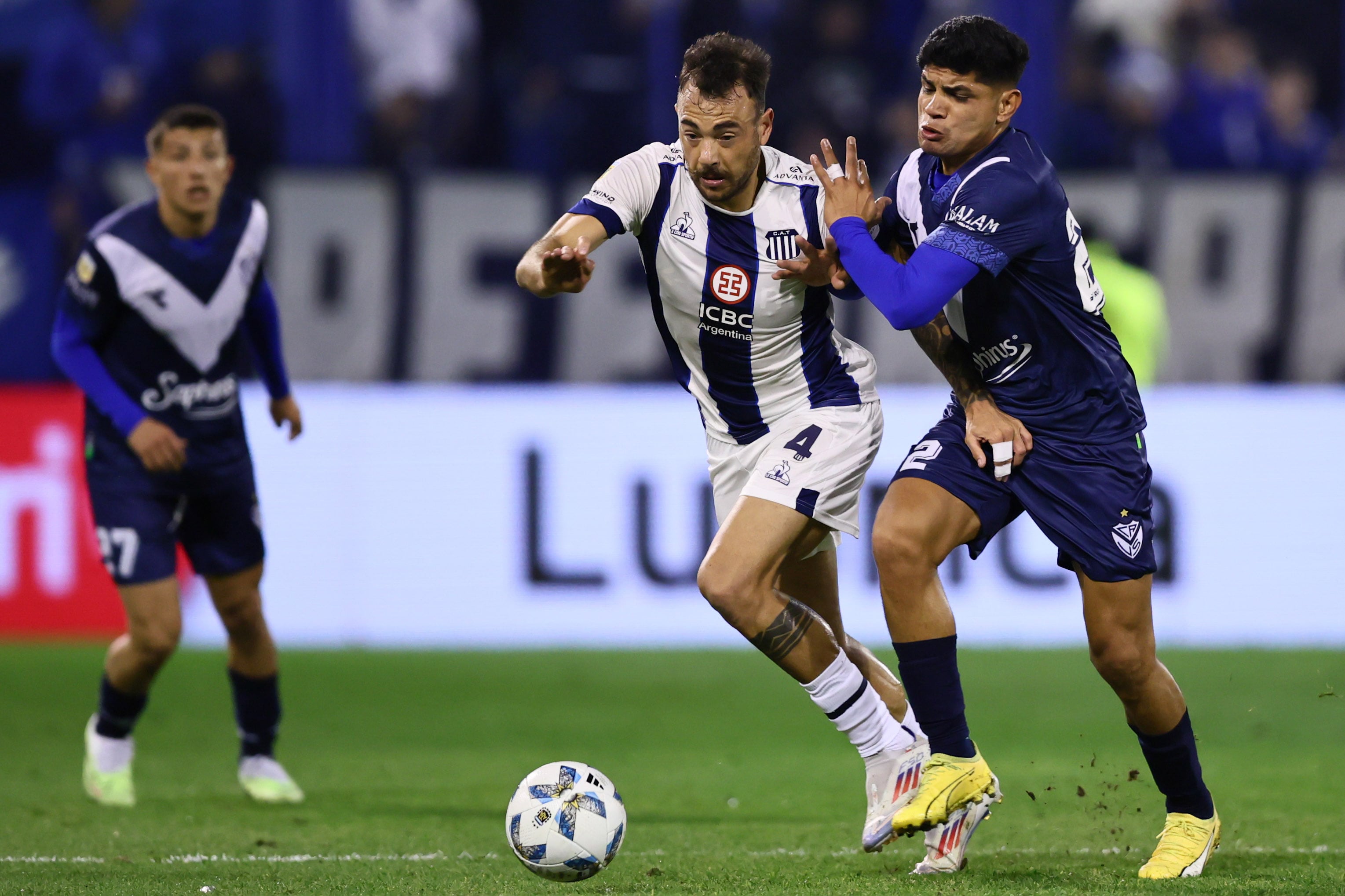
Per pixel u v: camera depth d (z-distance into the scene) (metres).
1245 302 40.06
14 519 37.34
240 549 21.25
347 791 22.42
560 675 34.88
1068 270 15.05
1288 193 39.97
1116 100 46.47
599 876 15.42
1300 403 39.22
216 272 20.78
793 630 15.87
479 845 17.73
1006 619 38.50
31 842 17.94
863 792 22.14
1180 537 38.91
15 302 42.12
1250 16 47.28
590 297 39.75
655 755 26.00
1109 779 23.11
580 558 38.75
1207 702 31.30
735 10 45.88
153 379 20.69
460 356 39.41
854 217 15.33
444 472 38.56
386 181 39.12
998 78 14.84
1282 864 15.94
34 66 44.31
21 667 34.81
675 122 46.12
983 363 15.55
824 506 16.45
